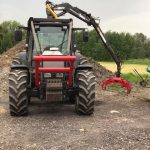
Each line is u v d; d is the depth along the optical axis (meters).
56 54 4.73
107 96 6.72
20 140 3.59
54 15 6.09
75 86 4.92
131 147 3.35
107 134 3.80
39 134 3.82
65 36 5.18
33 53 5.18
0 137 3.70
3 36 38.34
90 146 3.37
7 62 11.12
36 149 3.28
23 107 4.76
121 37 37.56
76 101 4.98
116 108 5.47
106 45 6.10
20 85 4.74
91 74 4.93
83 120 4.53
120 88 7.77
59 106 5.60
